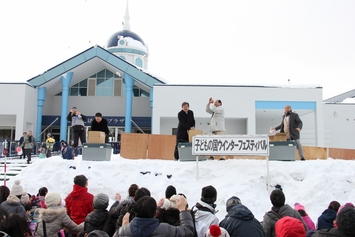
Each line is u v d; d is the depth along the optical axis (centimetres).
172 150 1396
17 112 2588
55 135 3045
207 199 470
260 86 2481
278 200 489
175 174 1000
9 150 1920
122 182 1018
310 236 414
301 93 2472
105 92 3102
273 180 942
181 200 429
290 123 1120
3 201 591
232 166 996
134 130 2955
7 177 1273
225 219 436
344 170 954
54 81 2848
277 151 1058
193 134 1102
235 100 2467
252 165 995
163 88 2486
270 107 2466
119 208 491
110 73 3111
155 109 2475
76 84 3127
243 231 414
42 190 770
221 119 1112
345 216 345
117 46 3684
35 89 2786
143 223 361
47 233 490
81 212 605
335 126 3042
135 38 3847
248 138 946
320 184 902
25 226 379
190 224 396
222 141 962
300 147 1113
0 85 2609
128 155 1386
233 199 477
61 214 500
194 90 2475
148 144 1392
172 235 367
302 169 960
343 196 895
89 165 1087
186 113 1134
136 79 2669
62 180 1049
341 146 3022
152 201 373
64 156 1282
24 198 665
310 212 852
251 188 925
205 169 996
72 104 3098
